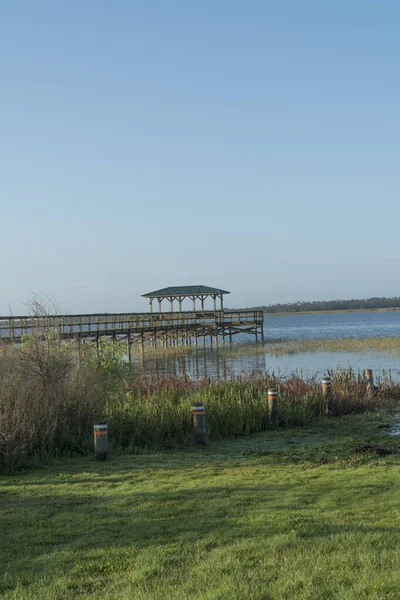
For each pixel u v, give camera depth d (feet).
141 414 43.68
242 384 57.36
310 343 158.20
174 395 52.54
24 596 15.90
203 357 135.23
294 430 45.85
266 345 163.12
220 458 35.32
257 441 41.70
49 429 37.06
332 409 52.44
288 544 18.58
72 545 20.08
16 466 33.12
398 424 46.75
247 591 15.19
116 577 17.04
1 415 34.30
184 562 17.84
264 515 22.12
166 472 31.27
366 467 30.68
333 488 26.21
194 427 40.93
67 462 34.91
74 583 16.72
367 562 16.60
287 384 57.72
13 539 21.01
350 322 441.68
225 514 22.70
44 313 47.47
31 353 41.14
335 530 19.84
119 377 56.29
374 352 130.11
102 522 22.43
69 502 25.64
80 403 40.55
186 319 181.47
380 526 20.03
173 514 23.08
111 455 37.06
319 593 14.87
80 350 50.90
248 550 18.29
